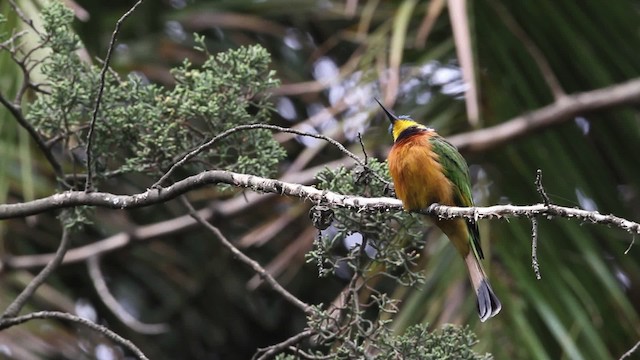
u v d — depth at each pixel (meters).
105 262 14.92
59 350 12.20
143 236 13.47
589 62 12.78
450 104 12.60
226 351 15.58
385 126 12.26
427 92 12.71
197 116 8.94
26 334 11.97
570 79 12.95
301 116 15.42
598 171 12.41
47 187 11.98
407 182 9.15
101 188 13.09
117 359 14.17
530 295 10.31
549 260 10.69
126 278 15.16
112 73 9.14
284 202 13.43
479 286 8.87
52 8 8.91
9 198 12.11
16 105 8.59
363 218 8.52
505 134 12.11
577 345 10.18
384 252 8.58
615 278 11.70
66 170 11.81
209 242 14.95
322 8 14.83
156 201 7.87
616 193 12.38
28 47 10.23
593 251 10.87
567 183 12.26
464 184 9.32
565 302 10.40
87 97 8.70
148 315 15.02
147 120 8.78
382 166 9.02
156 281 15.14
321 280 15.19
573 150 12.41
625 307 10.57
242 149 8.97
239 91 9.04
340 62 15.94
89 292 14.79
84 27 13.84
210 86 8.88
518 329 9.98
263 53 9.06
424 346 8.13
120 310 10.69
